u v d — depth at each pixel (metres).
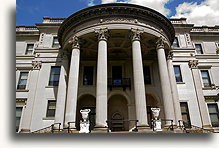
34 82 27.95
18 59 30.28
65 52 26.66
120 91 27.11
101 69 19.47
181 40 31.83
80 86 27.70
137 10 22.14
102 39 21.00
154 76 28.42
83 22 23.06
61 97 24.55
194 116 26.53
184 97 27.64
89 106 27.80
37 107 26.31
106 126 17.38
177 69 29.75
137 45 20.78
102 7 22.06
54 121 23.80
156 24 23.45
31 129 25.08
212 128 25.80
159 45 23.03
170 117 20.09
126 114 27.34
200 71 30.52
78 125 26.30
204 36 33.41
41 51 29.70
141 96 18.59
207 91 28.94
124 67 29.03
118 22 21.67
